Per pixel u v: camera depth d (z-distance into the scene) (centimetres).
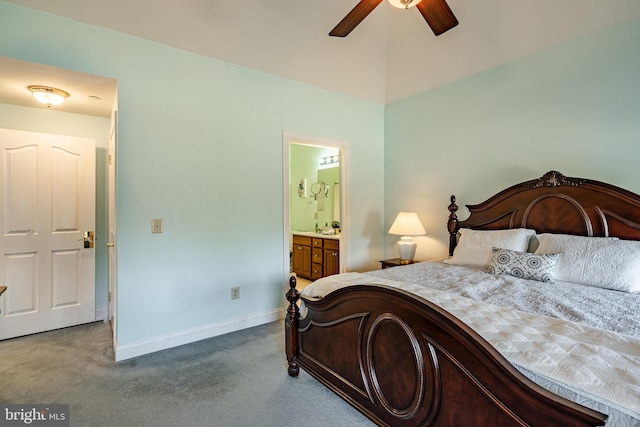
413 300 135
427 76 357
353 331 170
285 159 334
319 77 346
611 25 244
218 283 292
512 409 105
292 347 218
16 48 207
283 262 333
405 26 316
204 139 282
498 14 274
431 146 372
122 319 246
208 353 255
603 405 88
